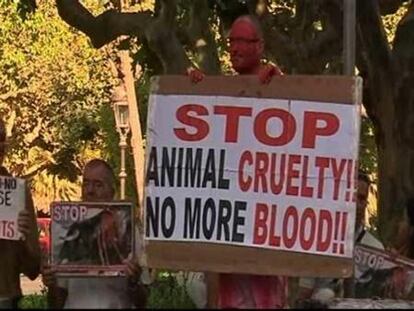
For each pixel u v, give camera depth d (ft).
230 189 25.68
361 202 28.99
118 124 109.29
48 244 27.71
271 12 50.75
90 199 27.50
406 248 33.40
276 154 25.41
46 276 26.48
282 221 25.31
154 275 39.91
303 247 25.11
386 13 50.85
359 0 43.88
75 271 26.27
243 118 25.66
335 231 24.94
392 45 47.98
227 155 25.77
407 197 42.16
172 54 44.47
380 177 44.57
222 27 51.88
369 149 85.35
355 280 27.25
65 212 26.48
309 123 25.20
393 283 27.27
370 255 27.37
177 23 47.88
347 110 24.95
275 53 47.01
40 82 138.92
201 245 25.80
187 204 25.95
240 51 26.00
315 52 46.57
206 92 25.94
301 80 25.27
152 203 26.17
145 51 51.85
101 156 147.13
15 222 27.78
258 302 25.66
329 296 26.50
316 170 25.12
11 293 28.30
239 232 25.55
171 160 26.11
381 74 44.45
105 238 26.35
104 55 121.70
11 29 129.08
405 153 43.83
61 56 134.72
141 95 117.39
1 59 133.49
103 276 26.18
